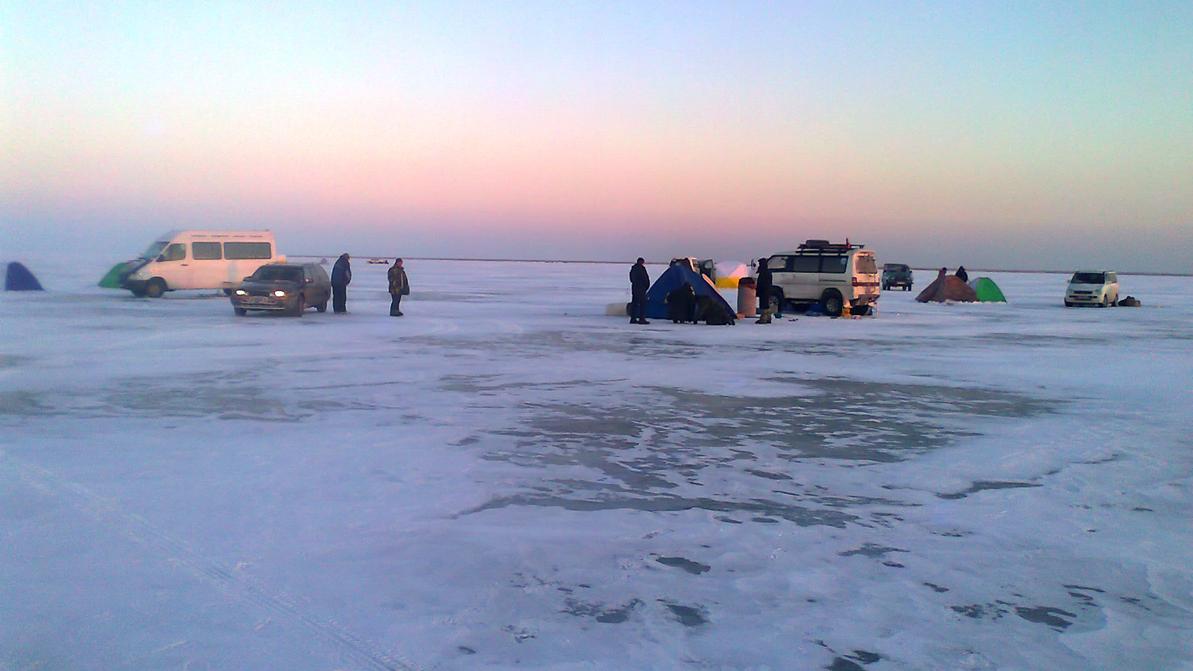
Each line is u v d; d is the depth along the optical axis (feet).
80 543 19.49
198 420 34.17
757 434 33.83
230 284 113.19
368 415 35.99
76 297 111.14
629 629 15.74
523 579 18.16
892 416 38.19
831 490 25.81
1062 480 27.27
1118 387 47.73
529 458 29.09
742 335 75.97
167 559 18.61
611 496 24.77
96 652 14.20
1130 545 21.13
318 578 17.78
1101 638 15.74
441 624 15.71
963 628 16.10
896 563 19.63
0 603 16.10
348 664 13.99
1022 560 19.95
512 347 63.16
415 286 187.01
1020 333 83.41
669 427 34.88
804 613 16.66
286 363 51.75
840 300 99.60
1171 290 251.39
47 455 27.86
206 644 14.56
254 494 23.82
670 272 90.68
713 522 22.49
